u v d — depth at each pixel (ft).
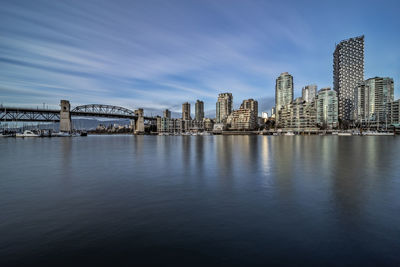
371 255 17.95
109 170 57.21
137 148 140.05
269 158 81.87
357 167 60.03
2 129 467.93
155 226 23.53
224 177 47.80
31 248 19.40
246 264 17.03
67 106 563.89
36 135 407.44
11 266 16.89
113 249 19.25
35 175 50.72
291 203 30.42
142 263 17.29
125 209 28.55
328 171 54.08
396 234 21.35
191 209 28.43
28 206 29.66
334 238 20.71
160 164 67.62
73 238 21.09
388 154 94.27
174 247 19.52
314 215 26.14
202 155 94.38
